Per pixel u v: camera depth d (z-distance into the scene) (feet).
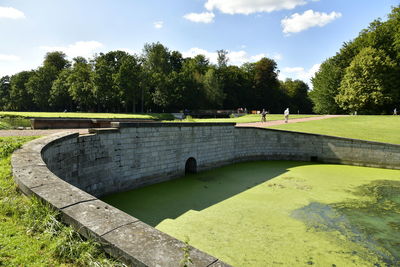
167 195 36.68
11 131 36.94
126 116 103.35
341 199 36.29
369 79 131.95
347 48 160.35
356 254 22.22
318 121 91.40
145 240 10.05
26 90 227.61
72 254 10.16
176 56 250.57
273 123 89.10
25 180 15.03
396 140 62.85
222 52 237.66
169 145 45.16
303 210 32.04
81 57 245.24
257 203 34.06
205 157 53.52
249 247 22.85
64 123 50.06
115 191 36.76
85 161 31.73
